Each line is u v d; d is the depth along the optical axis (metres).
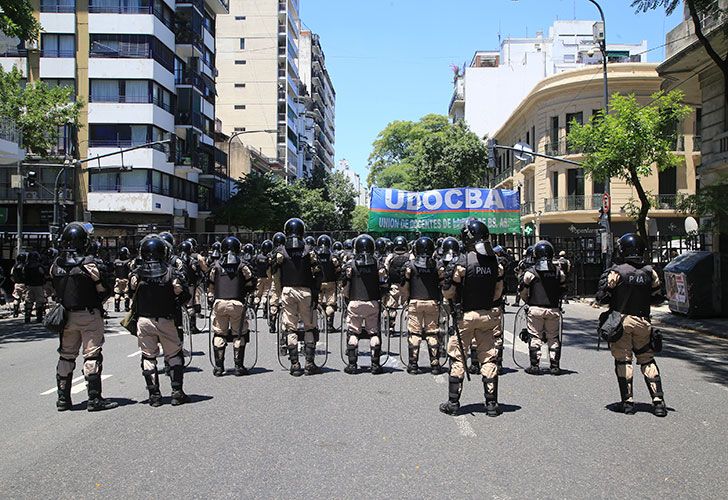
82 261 7.11
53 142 25.75
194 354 11.26
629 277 6.88
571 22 60.94
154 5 37.22
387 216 21.25
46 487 4.68
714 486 4.70
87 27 36.44
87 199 36.28
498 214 21.14
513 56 62.16
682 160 20.52
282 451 5.47
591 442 5.80
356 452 5.45
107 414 6.89
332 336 13.58
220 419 6.57
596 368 9.80
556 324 9.25
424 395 7.75
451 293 6.75
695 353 11.70
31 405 7.41
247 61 71.75
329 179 80.00
